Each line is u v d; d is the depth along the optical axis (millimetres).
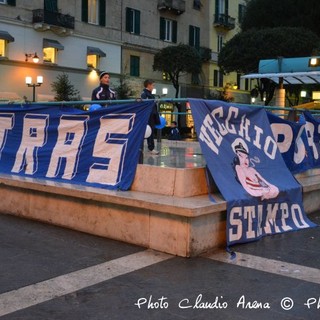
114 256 4957
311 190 6875
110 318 3504
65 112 6723
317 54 25625
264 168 6297
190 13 41219
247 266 4684
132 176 5727
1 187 6973
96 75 33531
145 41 37219
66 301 3789
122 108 6004
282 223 6199
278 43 27797
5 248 5219
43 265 4656
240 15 46219
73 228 6023
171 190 5371
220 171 5566
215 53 43875
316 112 8930
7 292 3951
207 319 3512
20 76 29250
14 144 7426
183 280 4277
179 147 12016
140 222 5297
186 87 40781
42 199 6391
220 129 5922
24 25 29328
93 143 6270
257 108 6645
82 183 6168
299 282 4254
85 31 32812
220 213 5301
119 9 35031
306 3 30062
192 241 4918
